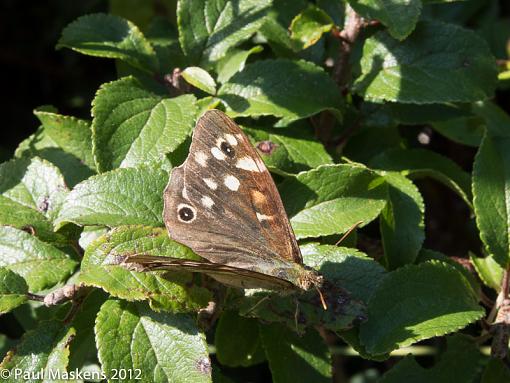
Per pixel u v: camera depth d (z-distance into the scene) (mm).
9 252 313
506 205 325
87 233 314
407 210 327
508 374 320
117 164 313
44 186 317
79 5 398
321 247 314
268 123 337
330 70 349
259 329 319
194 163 301
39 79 405
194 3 332
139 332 301
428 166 340
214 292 309
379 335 307
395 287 310
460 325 306
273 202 303
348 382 368
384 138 349
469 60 330
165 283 300
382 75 332
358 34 338
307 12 334
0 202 315
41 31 403
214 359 353
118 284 298
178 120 318
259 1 333
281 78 327
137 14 368
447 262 328
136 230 303
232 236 301
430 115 343
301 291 305
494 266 333
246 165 302
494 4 384
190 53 332
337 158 337
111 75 401
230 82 328
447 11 384
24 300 305
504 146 330
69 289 306
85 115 398
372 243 340
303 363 316
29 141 334
